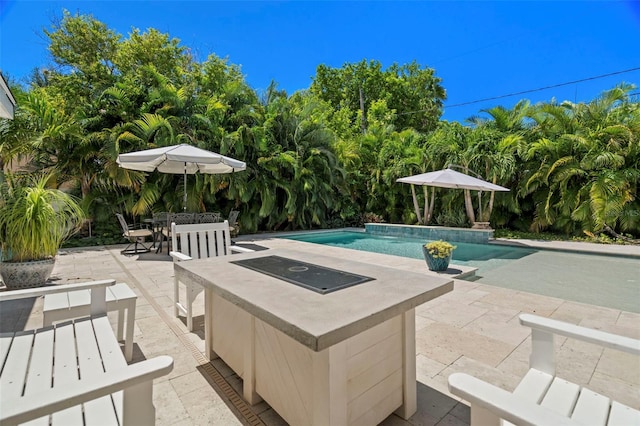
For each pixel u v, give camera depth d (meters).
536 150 9.56
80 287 2.06
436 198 12.05
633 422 1.17
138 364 1.17
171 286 4.26
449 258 5.12
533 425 0.89
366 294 1.56
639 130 8.36
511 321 3.04
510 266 6.19
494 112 10.86
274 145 11.24
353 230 12.33
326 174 12.47
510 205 10.41
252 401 1.82
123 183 8.00
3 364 1.50
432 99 22.56
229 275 1.94
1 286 4.25
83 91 9.95
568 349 2.47
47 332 1.83
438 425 1.67
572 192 9.05
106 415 1.19
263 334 1.74
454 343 2.58
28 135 6.91
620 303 3.99
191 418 1.71
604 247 7.70
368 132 14.66
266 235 10.55
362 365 1.49
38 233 4.09
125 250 7.17
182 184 9.12
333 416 1.35
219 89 11.24
